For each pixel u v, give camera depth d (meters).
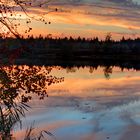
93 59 137.88
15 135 13.99
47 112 23.78
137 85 48.16
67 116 22.98
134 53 146.75
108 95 36.69
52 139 16.17
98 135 18.19
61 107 26.64
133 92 39.84
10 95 6.91
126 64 112.75
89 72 72.44
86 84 48.12
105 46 148.75
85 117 22.92
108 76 63.78
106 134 18.52
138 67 95.81
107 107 27.91
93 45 147.75
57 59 123.50
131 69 85.62
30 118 20.97
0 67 6.79
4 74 6.80
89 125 20.25
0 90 6.90
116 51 148.25
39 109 24.58
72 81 51.69
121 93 38.69
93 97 34.78
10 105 7.01
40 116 22.00
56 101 29.83
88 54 146.12
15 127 14.73
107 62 123.81
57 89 40.56
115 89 42.75
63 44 133.62
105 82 52.00
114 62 124.94
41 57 104.12
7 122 7.12
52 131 18.16
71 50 135.88
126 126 20.31
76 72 71.25
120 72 74.12
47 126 19.08
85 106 28.12
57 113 23.77
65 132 18.23
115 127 20.05
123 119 22.56
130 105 29.19
